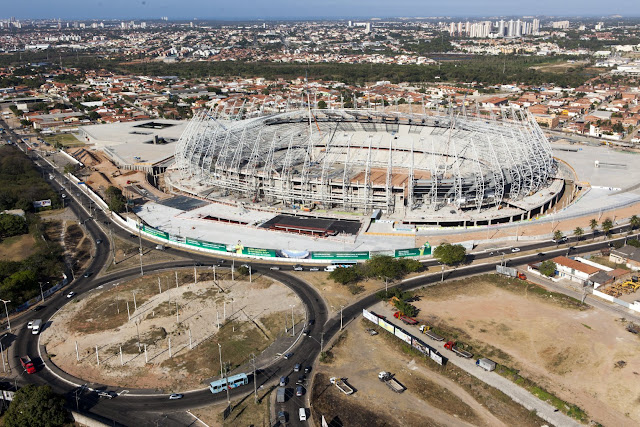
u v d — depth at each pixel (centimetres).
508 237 19975
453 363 12394
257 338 13662
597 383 11612
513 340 13250
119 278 17362
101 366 12619
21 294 15612
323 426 10406
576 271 16538
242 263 18350
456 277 16950
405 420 10669
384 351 12988
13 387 11875
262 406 11181
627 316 14312
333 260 18150
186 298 15862
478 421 10650
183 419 10806
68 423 10888
